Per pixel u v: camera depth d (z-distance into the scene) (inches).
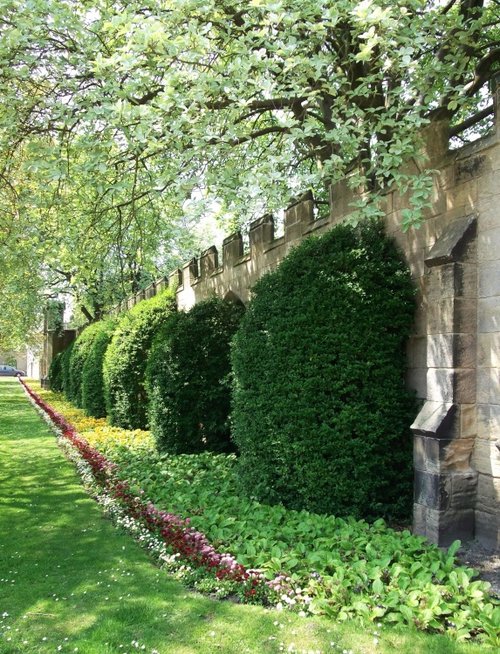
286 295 244.1
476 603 135.8
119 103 195.6
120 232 335.6
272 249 355.3
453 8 302.8
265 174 212.4
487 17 337.7
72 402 773.3
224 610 145.4
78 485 301.7
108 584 165.6
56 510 251.4
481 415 189.6
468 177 196.7
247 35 211.6
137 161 247.6
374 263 226.5
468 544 188.9
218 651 125.3
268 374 241.8
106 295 757.9
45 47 234.8
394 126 213.2
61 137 258.5
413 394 223.1
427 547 175.9
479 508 190.1
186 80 204.1
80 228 350.0
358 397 217.9
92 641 130.9
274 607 147.2
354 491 213.5
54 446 435.5
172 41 193.2
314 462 218.7
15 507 257.3
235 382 275.6
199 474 297.3
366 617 134.3
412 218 188.4
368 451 213.2
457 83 262.4
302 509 224.5
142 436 444.1
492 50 289.3
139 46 191.2
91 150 232.8
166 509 229.1
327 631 130.9
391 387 219.9
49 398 871.7
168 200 309.6
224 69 205.6
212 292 454.6
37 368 1916.8
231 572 160.9
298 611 142.9
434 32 227.9
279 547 177.9
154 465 323.9
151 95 239.5
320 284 229.6
